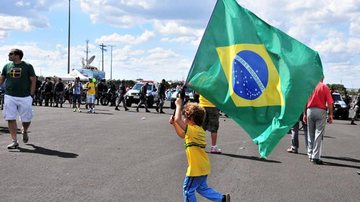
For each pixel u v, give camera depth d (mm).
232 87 5809
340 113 29922
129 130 14672
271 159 9867
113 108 30641
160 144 11383
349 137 15945
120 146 10773
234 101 5797
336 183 7605
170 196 6262
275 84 5902
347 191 7027
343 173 8547
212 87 5734
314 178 7953
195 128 5016
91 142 11273
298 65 5926
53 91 30250
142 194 6324
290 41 6020
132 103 35438
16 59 9750
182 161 9016
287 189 7023
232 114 5816
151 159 9109
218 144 12125
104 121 17984
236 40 5867
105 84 35812
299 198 6496
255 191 6809
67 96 35344
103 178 7223
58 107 29344
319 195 6719
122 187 6688
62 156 9016
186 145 5035
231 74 5816
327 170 8812
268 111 5875
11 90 9750
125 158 9125
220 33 5848
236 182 7383
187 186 5008
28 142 10797
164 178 7379
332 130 19219
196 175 4957
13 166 7852
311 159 9789
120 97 27938
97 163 8453
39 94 30719
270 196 6543
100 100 35625
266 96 5887
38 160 8477
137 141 11844
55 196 6043
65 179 7047
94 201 5875
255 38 5930
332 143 13766
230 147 11570
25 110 9969
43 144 10555
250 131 5852
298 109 5883
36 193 6156
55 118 18641
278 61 5938
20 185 6559
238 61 5855
